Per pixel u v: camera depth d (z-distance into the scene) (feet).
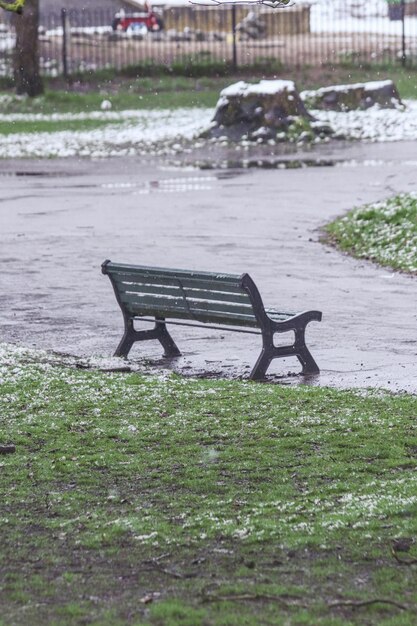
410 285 67.36
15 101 184.55
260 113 155.53
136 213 97.66
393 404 40.98
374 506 29.12
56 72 204.33
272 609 22.97
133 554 26.35
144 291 50.72
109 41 226.79
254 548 26.50
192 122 167.94
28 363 48.42
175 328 57.31
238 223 91.76
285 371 48.32
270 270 72.23
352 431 37.19
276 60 208.13
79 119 171.94
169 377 46.57
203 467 33.30
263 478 32.22
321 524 27.81
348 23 265.54
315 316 48.11
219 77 201.77
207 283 48.19
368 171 122.11
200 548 26.61
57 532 27.89
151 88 195.00
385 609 22.94
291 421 38.45
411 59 211.20
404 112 167.73
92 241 84.07
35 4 187.01
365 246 80.02
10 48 218.38
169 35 235.81
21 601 23.68
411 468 33.17
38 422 38.65
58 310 61.31
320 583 24.38
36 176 126.21
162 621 22.47
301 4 249.96
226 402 41.47
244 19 241.96
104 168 132.05
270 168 128.57
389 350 51.26
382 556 25.84
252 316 47.19
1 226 92.17
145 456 34.60
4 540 27.37
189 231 88.02
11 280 69.87
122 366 48.78
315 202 101.91
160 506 29.86
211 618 22.54
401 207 85.66
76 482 32.14
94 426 38.22
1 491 31.30
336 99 171.83
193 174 124.98
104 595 23.91
